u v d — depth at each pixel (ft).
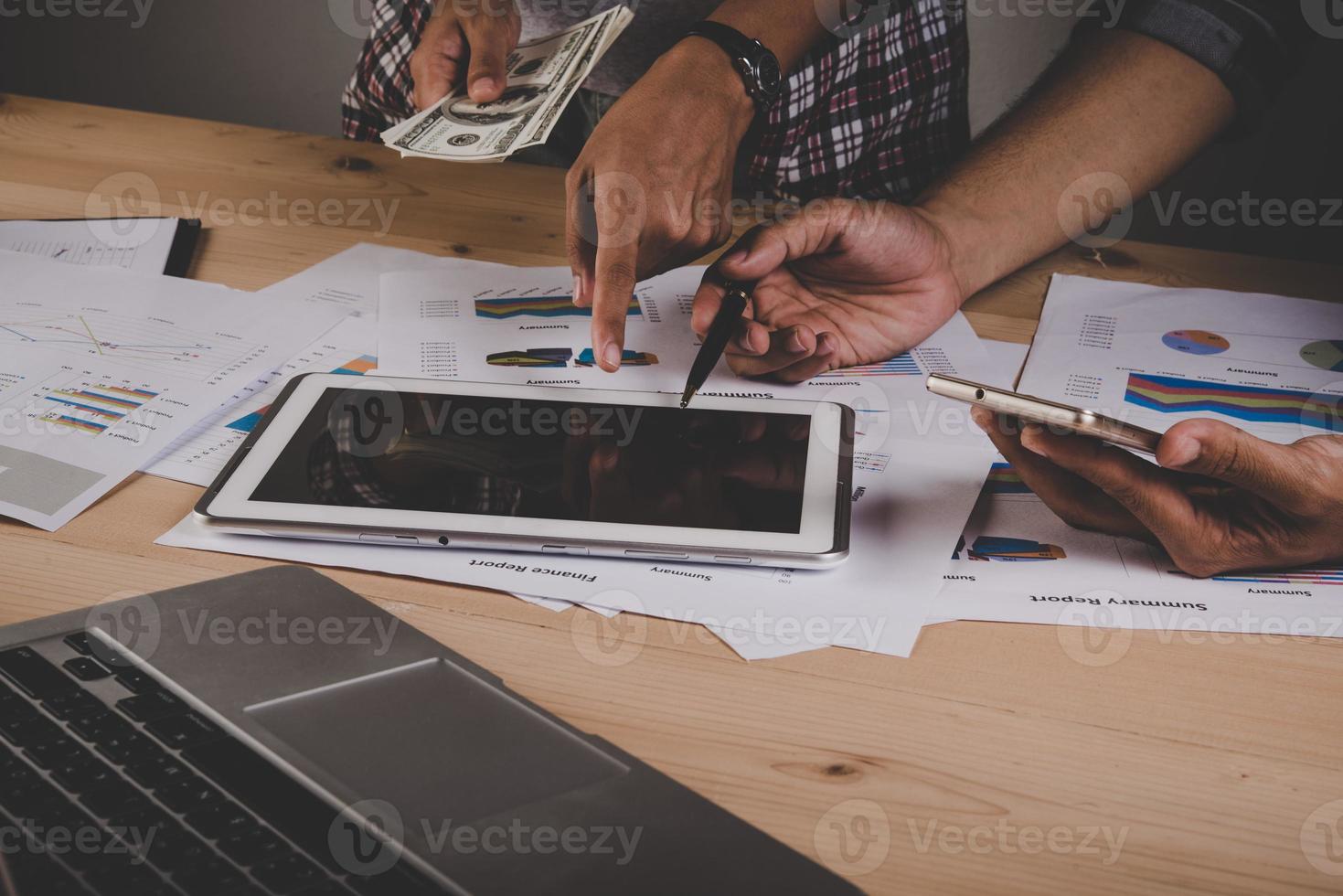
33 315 2.42
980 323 2.67
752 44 2.76
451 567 1.72
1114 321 2.67
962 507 1.92
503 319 2.58
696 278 2.85
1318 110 4.97
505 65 2.96
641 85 2.68
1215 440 1.59
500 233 3.09
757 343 2.27
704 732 1.40
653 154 2.50
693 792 1.22
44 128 3.64
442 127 2.66
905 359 2.49
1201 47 3.01
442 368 2.34
